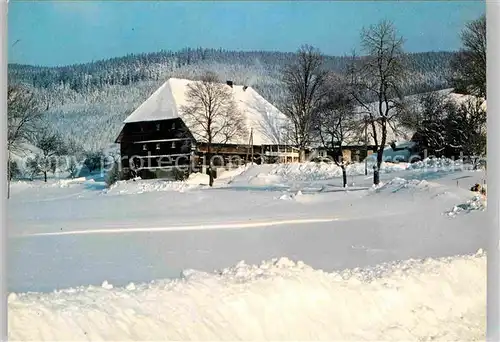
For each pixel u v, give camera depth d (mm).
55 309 7668
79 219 27016
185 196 37812
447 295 11156
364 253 15180
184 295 8617
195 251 15562
